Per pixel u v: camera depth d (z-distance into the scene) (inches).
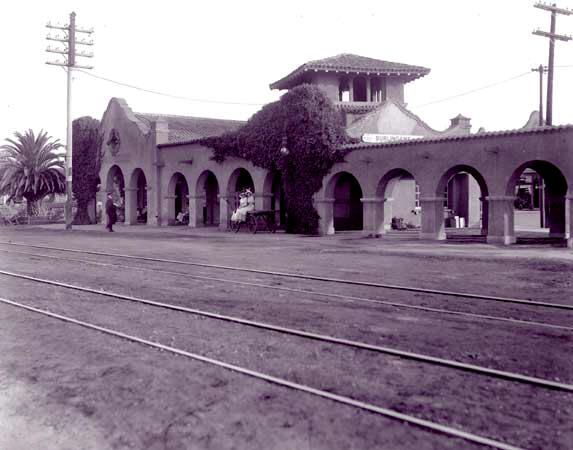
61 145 1958.7
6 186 1939.0
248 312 367.2
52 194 2156.7
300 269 580.1
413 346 283.4
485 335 303.6
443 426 185.2
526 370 244.4
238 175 1360.7
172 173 1521.9
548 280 498.6
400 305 382.0
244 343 292.2
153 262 655.1
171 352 277.6
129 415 199.5
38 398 217.9
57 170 1942.7
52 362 264.4
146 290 455.8
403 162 991.6
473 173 1080.8
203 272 561.6
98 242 981.2
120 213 1878.7
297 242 948.6
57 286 481.4
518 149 844.0
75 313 371.9
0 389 228.7
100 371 249.8
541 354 267.6
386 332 311.4
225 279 511.8
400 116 1251.8
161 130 1553.9
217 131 1747.0
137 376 241.8
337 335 305.7
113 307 390.6
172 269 587.5
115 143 1711.4
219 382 232.1
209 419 194.1
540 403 206.2
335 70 1343.5
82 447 175.8
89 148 1798.7
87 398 216.8
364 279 506.0
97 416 199.5
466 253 735.1
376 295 425.7
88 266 617.3
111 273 558.6
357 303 393.7
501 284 476.1
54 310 382.0
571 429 183.5
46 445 177.9
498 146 865.5
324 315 355.6
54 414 202.2
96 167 1796.3
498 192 869.8
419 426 185.2
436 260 661.9
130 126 1643.7
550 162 810.2
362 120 1218.0
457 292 434.3
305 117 1113.4
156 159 1549.0
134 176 1657.2
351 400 207.8
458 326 324.5
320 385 227.1
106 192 1769.2
